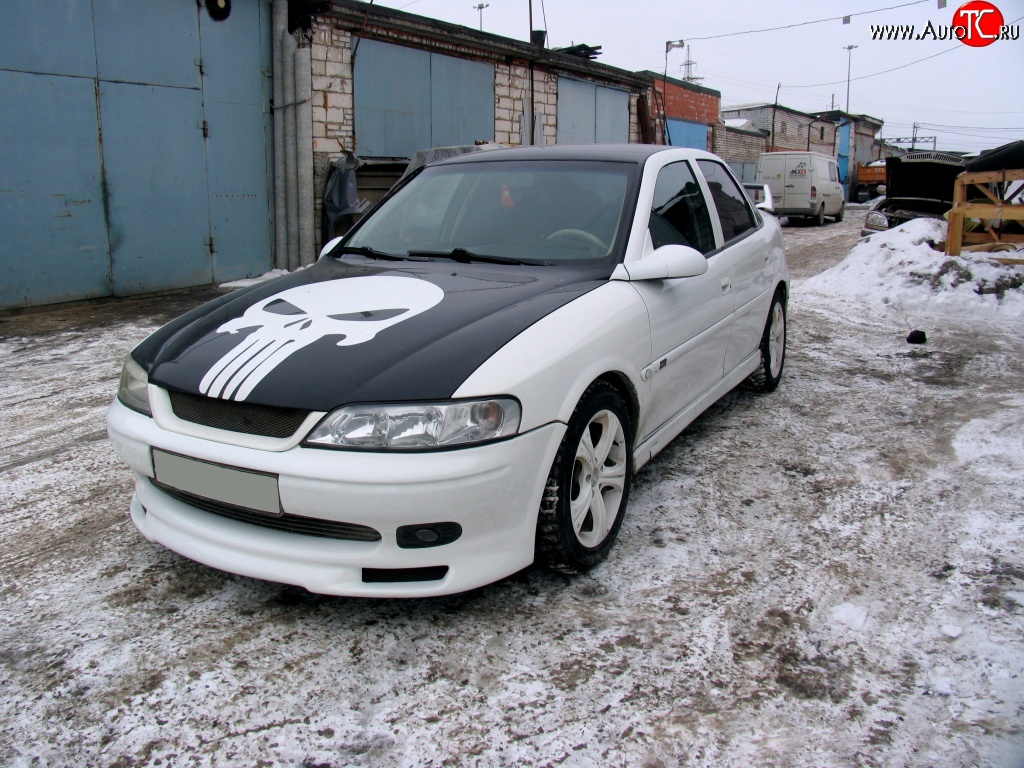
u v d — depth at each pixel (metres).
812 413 4.72
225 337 2.64
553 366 2.48
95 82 8.52
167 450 2.44
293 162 10.66
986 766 1.92
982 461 3.91
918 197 13.43
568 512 2.60
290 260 10.94
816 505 3.42
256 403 2.29
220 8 9.68
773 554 2.97
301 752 1.96
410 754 1.95
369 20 11.38
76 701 2.14
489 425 2.28
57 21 8.12
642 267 3.04
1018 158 9.62
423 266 3.24
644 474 3.75
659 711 2.12
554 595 2.68
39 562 2.90
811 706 2.14
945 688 2.21
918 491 3.56
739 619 2.54
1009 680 2.24
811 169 21.62
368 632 2.46
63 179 8.36
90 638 2.42
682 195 3.79
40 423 4.52
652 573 2.82
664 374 3.25
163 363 2.59
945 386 5.34
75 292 8.61
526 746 1.99
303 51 10.37
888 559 2.94
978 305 8.11
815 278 10.26
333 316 2.67
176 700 2.14
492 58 14.33
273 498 2.26
